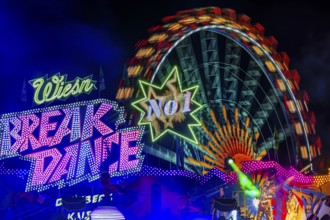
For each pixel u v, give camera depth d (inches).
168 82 1321.4
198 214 1254.9
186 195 1230.3
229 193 1379.2
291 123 1804.9
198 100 1829.5
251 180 1438.2
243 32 1711.4
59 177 1091.3
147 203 1183.6
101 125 1165.1
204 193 1320.1
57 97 1179.3
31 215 1094.4
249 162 1250.0
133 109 1310.3
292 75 1806.1
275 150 1834.4
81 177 1115.3
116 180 1157.1
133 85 1396.4
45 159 1087.6
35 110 1112.8
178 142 1363.2
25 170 1065.5
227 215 1167.6
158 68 1556.3
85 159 1130.0
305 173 1409.9
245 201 1381.6
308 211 1295.5
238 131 1593.3
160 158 1488.7
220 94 1902.1
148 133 1338.6
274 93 1987.0
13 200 1051.9
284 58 1800.0
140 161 1167.0
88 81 1229.7
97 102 1177.4
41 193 1107.9
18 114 1093.1
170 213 1207.6
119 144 1165.1
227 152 1562.5
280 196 1337.4
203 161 1594.5
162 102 1309.1
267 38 1768.0
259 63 1802.4
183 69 1862.7
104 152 1151.6
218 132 1572.3
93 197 1132.5
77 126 1141.7
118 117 1185.4
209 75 1909.4
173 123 1309.1
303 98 1807.3
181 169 1302.9
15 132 1080.8
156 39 1568.7
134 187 1147.3
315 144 1784.0
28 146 1083.3
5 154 1062.4
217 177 1330.0
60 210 1092.5
